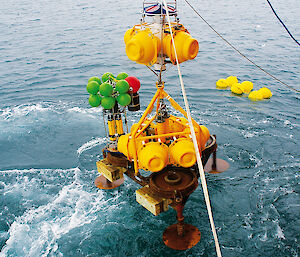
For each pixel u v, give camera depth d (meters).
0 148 12.70
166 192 7.32
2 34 36.47
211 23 40.00
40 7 62.03
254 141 12.16
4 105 16.69
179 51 7.54
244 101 16.06
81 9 57.03
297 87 17.86
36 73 22.11
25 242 8.22
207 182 10.00
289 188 9.56
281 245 7.64
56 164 11.55
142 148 7.91
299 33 32.50
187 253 7.50
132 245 7.89
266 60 23.64
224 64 23.08
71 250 7.89
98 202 9.52
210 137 9.63
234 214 8.68
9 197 9.88
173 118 8.85
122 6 59.25
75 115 15.24
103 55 26.28
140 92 17.62
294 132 12.78
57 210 9.28
